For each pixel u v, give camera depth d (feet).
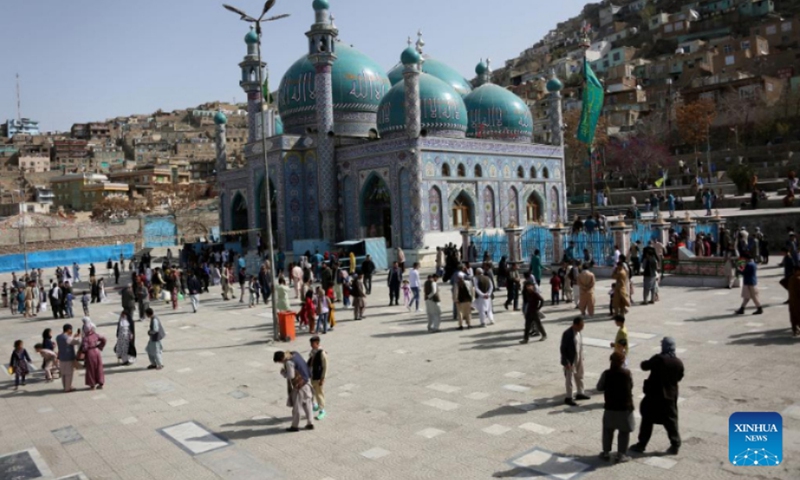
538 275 72.74
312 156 133.28
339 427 33.47
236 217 163.73
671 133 238.68
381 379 42.45
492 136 145.59
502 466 27.04
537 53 528.22
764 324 50.49
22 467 30.83
